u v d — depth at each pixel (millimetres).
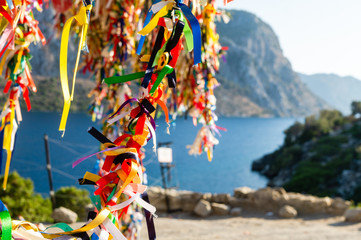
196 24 794
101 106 3053
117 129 2873
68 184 29422
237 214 8539
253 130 134250
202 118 2436
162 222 7316
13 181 6355
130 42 2854
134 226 3125
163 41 827
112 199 731
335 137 51688
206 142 2391
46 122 55625
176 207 8859
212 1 2219
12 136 1426
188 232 6551
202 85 2469
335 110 64375
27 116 60719
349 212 7691
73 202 6996
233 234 6512
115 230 698
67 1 761
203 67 2451
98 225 704
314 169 42000
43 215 6156
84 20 723
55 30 2439
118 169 772
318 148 49219
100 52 3025
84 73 3129
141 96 828
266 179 50781
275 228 7176
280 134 123500
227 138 103250
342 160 42406
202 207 8484
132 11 2887
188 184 43531
